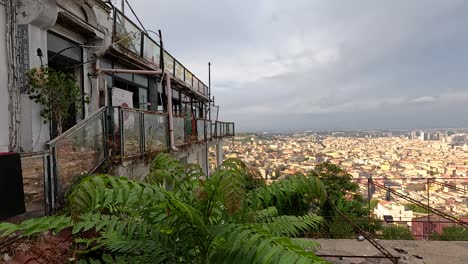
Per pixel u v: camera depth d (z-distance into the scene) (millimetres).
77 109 6578
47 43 6320
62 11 6145
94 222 2150
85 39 7562
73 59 7219
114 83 9109
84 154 4676
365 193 9477
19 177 2979
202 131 14672
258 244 1538
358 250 5488
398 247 5660
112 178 1698
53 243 2721
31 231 1741
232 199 1737
